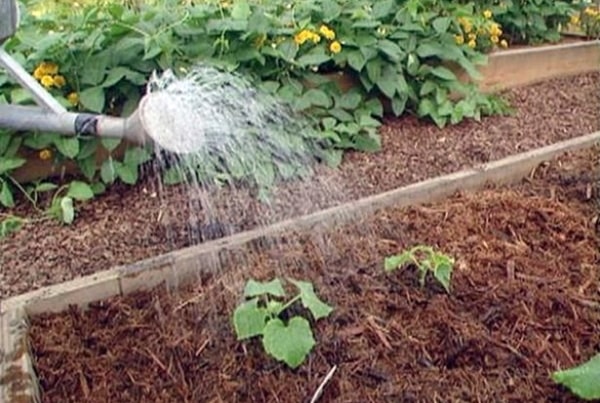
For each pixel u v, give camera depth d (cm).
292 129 244
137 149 228
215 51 253
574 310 165
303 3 284
